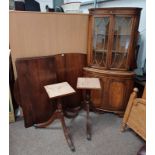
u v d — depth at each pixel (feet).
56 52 7.21
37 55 6.87
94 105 7.92
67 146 5.92
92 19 6.88
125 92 7.27
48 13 6.48
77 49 7.59
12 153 5.56
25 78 6.31
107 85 7.30
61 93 5.48
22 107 6.46
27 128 6.78
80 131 6.73
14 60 6.55
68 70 7.50
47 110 7.09
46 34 6.75
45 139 6.23
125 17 6.40
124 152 5.73
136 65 8.59
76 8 7.87
